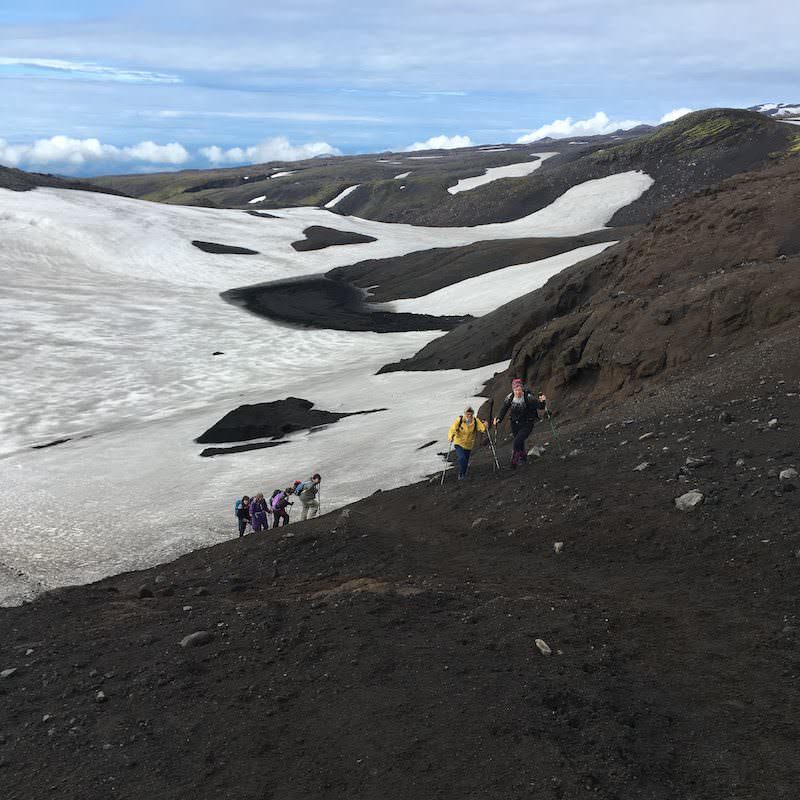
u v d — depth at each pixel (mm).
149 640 6602
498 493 11664
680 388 15305
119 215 113250
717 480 9586
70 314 67062
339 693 5449
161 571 13648
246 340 60656
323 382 43531
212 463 25781
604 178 146500
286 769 4617
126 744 4938
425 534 10875
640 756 4688
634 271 26875
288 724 5094
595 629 6527
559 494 10727
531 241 86312
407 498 13289
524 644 6148
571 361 21734
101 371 49875
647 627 6641
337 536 11172
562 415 20109
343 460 22797
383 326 65812
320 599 7430
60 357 53031
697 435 11570
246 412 34031
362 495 18109
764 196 26828
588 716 5082
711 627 6551
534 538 9594
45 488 23906
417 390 34594
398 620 6660
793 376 13172
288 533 13242
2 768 4770
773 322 17750
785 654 5953
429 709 5168
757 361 14711
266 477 22672
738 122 144000
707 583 7457
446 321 65125
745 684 5582
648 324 19828
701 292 19609
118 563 16625
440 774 4488
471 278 77562
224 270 95750
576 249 78750
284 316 71000
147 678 5797
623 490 10211
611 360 19750
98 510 21016
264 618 6859
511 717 5012
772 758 4676
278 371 50312
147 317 68250
